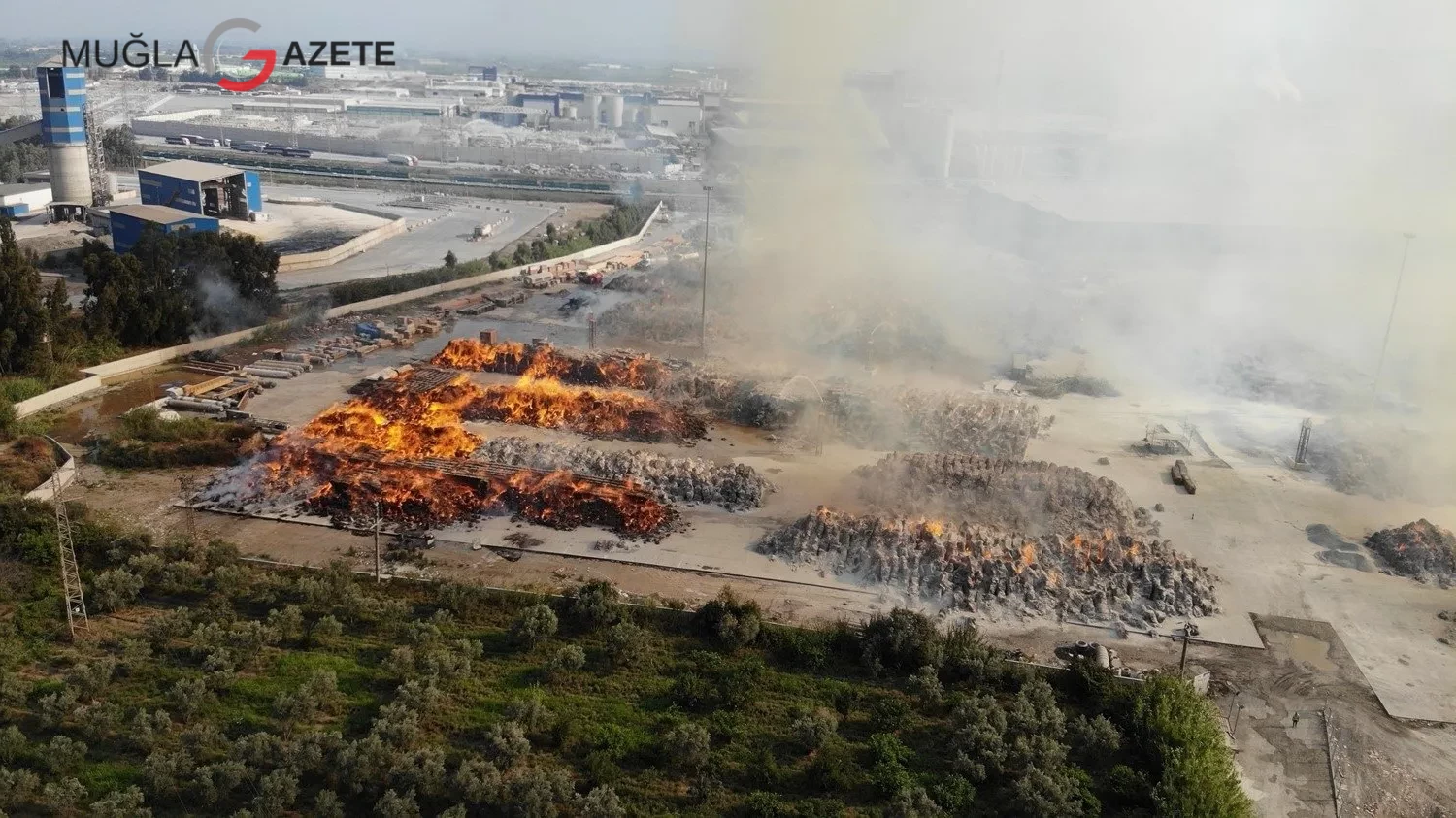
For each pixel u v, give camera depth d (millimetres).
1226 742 29719
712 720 29766
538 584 37312
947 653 32875
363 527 41188
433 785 26125
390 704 29766
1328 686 33031
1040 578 37688
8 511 38750
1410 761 29609
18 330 57312
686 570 38844
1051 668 32938
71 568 35750
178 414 53469
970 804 26953
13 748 26891
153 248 69750
